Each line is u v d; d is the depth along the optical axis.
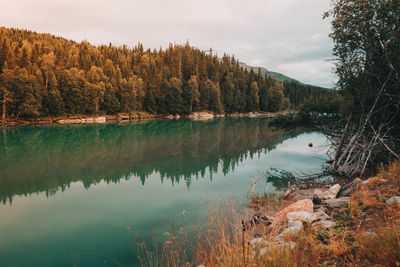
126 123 67.75
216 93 100.12
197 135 41.47
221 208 10.23
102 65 98.38
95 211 11.23
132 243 8.01
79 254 7.55
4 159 23.64
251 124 63.75
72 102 70.38
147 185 15.25
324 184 12.94
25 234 9.09
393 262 2.99
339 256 3.88
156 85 96.81
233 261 3.81
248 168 18.67
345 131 14.76
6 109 57.00
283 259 3.51
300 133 41.25
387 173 8.83
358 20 12.07
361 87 12.94
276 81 129.75
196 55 128.75
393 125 13.11
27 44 96.88
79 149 28.84
